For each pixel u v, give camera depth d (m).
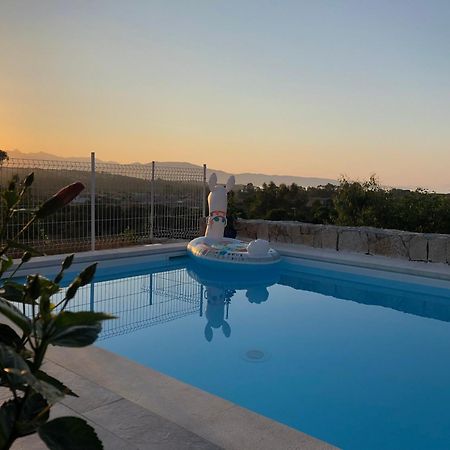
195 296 9.27
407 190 14.82
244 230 14.44
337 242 12.33
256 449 3.30
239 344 6.71
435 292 9.70
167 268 11.71
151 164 13.05
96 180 11.47
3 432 1.12
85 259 10.51
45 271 9.72
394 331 7.44
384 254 11.49
